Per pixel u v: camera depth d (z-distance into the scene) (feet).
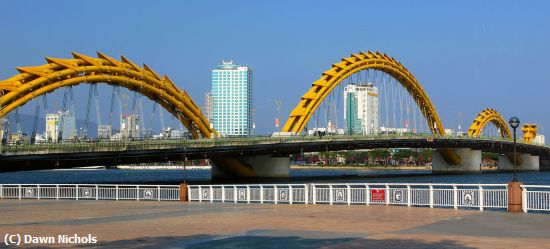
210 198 176.55
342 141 483.51
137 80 444.96
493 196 134.82
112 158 344.28
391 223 107.86
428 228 99.76
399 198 149.59
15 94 358.64
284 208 145.59
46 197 202.18
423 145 585.63
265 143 428.15
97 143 330.54
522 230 96.37
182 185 181.88
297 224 107.86
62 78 390.63
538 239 85.35
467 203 137.39
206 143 390.63
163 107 478.18
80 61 405.39
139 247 81.15
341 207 146.10
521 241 83.30
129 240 87.97
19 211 143.95
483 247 78.13
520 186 128.06
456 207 137.39
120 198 192.24
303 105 539.29
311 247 80.12
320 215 124.77
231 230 99.71
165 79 472.85
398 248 78.28
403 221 111.14
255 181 460.14
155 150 360.89
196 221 115.03
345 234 92.89
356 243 83.05
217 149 402.93
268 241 86.33
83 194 197.88
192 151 384.88
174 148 369.30
